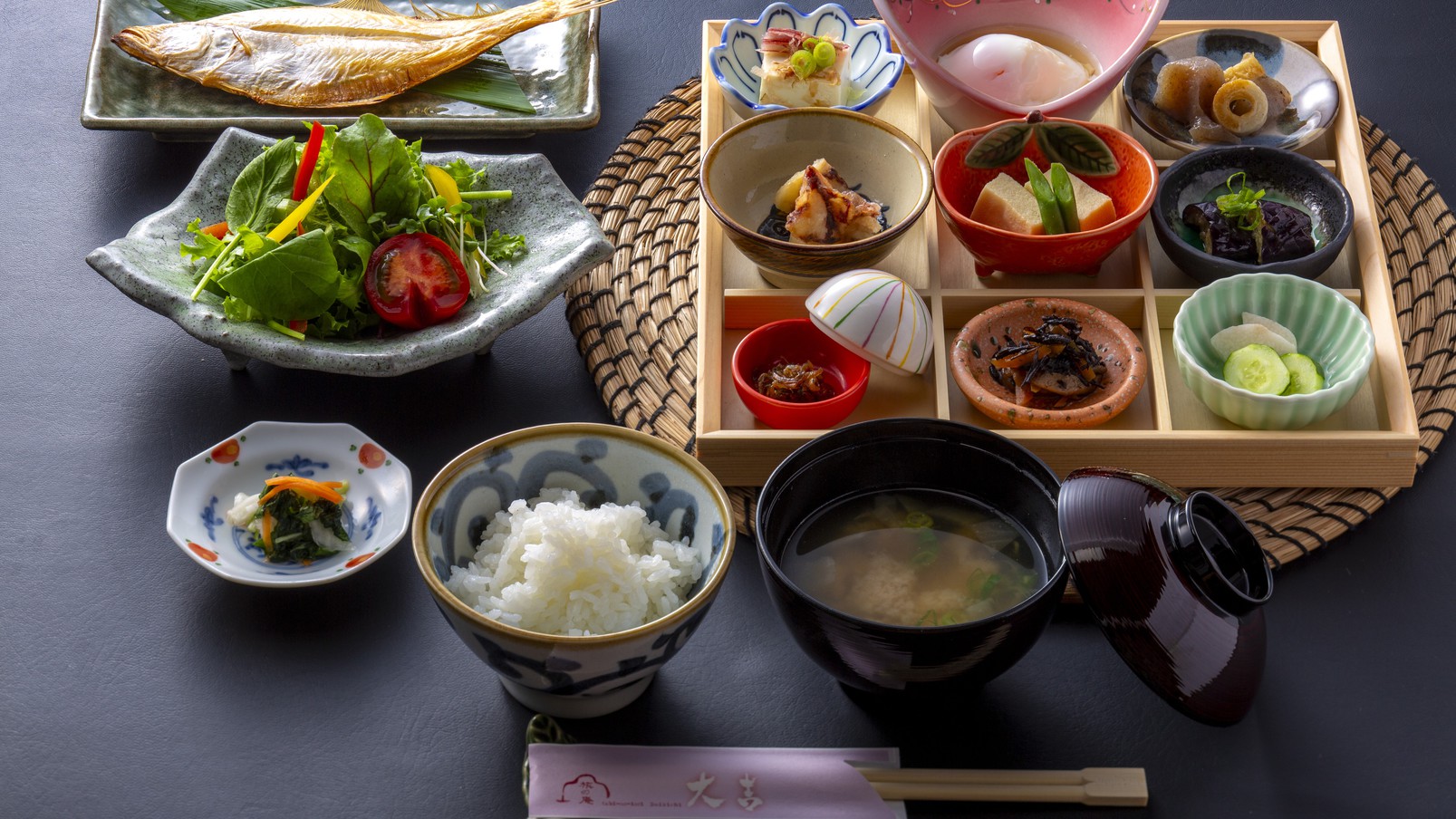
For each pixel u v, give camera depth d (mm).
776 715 1049
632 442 1049
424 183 1196
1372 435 1108
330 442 1116
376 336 1160
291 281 1129
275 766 1031
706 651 1071
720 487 1033
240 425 1158
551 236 1206
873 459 1061
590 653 981
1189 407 1152
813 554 1054
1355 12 1379
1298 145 1237
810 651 1014
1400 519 1111
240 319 1145
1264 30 1303
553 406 1168
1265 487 1128
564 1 1331
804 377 1138
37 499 1125
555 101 1315
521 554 1033
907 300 1131
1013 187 1191
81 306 1218
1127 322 1186
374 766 1032
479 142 1305
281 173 1186
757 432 1113
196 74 1290
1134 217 1155
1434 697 1047
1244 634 1001
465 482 1038
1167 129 1265
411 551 1100
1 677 1059
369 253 1171
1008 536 1056
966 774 1015
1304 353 1155
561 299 1229
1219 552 1021
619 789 1004
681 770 1008
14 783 1024
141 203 1271
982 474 1059
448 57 1297
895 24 1229
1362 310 1184
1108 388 1139
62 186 1279
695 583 1039
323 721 1046
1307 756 1029
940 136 1285
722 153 1206
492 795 1024
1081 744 1035
